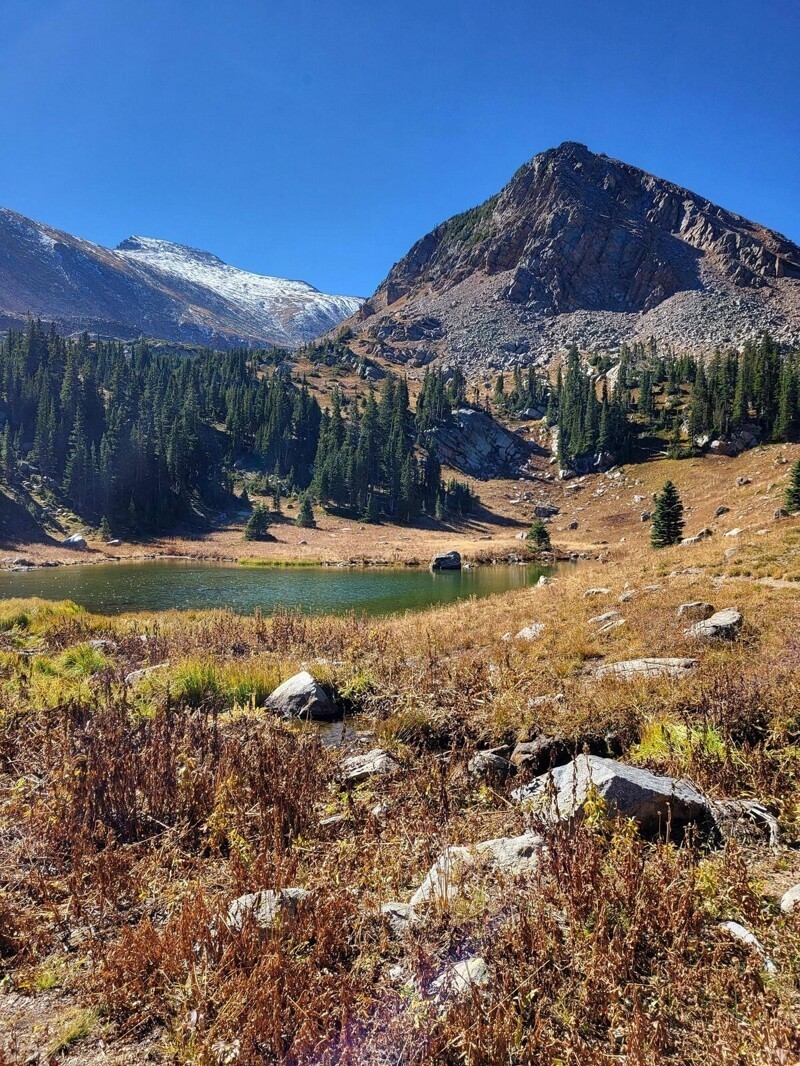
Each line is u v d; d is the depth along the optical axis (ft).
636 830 14.79
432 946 11.71
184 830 17.47
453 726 29.35
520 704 29.91
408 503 325.01
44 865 16.46
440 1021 9.34
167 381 422.41
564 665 36.78
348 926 12.52
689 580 57.26
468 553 224.74
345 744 28.40
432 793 20.77
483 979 10.51
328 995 10.28
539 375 565.94
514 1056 9.15
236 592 127.13
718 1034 9.25
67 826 17.39
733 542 80.23
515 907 12.46
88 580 153.07
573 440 397.19
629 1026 9.53
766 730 22.94
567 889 12.80
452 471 401.70
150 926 12.16
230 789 19.12
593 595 60.13
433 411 427.74
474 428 426.92
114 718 25.96
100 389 370.73
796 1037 8.87
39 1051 10.14
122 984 11.22
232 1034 9.82
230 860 15.60
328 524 304.91
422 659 42.63
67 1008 11.23
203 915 12.57
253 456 381.19
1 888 15.30
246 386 458.91
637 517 290.76
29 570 181.57
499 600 74.43
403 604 106.01
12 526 228.22
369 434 362.53
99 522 258.57
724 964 11.12
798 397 312.09
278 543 260.62
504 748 26.86
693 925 11.92
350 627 59.26
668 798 16.61
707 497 257.55
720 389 337.31
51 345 382.63
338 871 14.89
